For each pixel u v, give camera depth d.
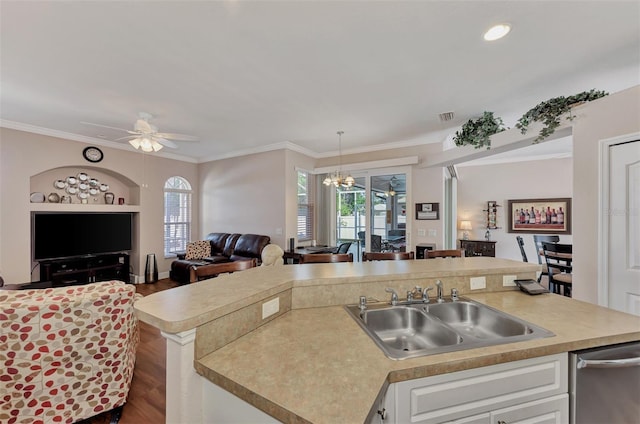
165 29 2.00
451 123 4.11
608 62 2.46
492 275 1.91
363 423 0.73
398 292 1.78
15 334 1.64
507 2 1.76
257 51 2.29
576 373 1.17
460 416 1.04
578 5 1.78
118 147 5.30
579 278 2.46
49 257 4.55
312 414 0.76
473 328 1.65
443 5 1.78
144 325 3.47
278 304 1.48
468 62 2.47
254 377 0.92
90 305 1.80
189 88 2.95
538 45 2.21
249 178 5.87
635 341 1.25
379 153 5.54
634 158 2.15
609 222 2.28
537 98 3.24
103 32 2.03
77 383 1.82
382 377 0.92
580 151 2.47
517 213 6.47
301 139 5.03
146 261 5.66
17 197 4.15
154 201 5.88
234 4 1.76
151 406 2.04
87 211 4.96
